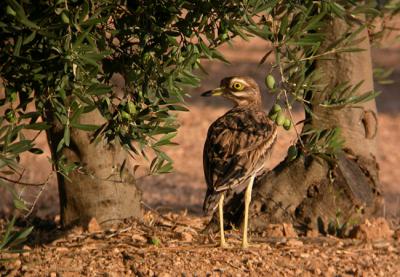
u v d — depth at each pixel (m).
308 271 11.28
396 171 23.59
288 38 9.06
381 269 11.59
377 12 9.85
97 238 12.20
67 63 8.59
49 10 8.42
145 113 9.45
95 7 9.09
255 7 8.51
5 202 15.79
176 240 12.22
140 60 9.45
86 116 12.06
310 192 13.24
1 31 9.09
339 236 13.12
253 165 11.41
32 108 17.08
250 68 38.94
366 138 13.54
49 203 16.78
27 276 10.55
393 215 16.16
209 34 8.98
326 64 12.88
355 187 13.20
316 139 11.13
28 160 19.69
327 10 9.62
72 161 12.34
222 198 12.01
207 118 29.19
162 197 18.67
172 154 24.39
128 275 10.68
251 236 12.79
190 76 9.22
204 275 10.76
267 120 12.01
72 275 10.57
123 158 12.76
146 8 9.16
